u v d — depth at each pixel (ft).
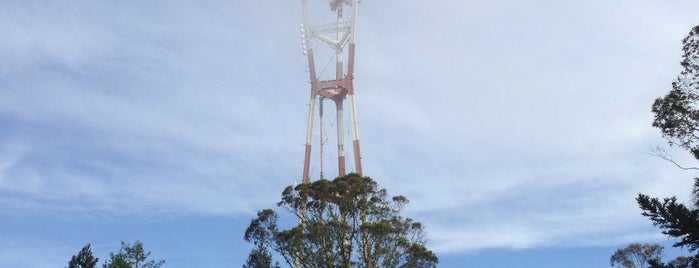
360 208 147.02
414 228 155.22
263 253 200.85
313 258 145.48
